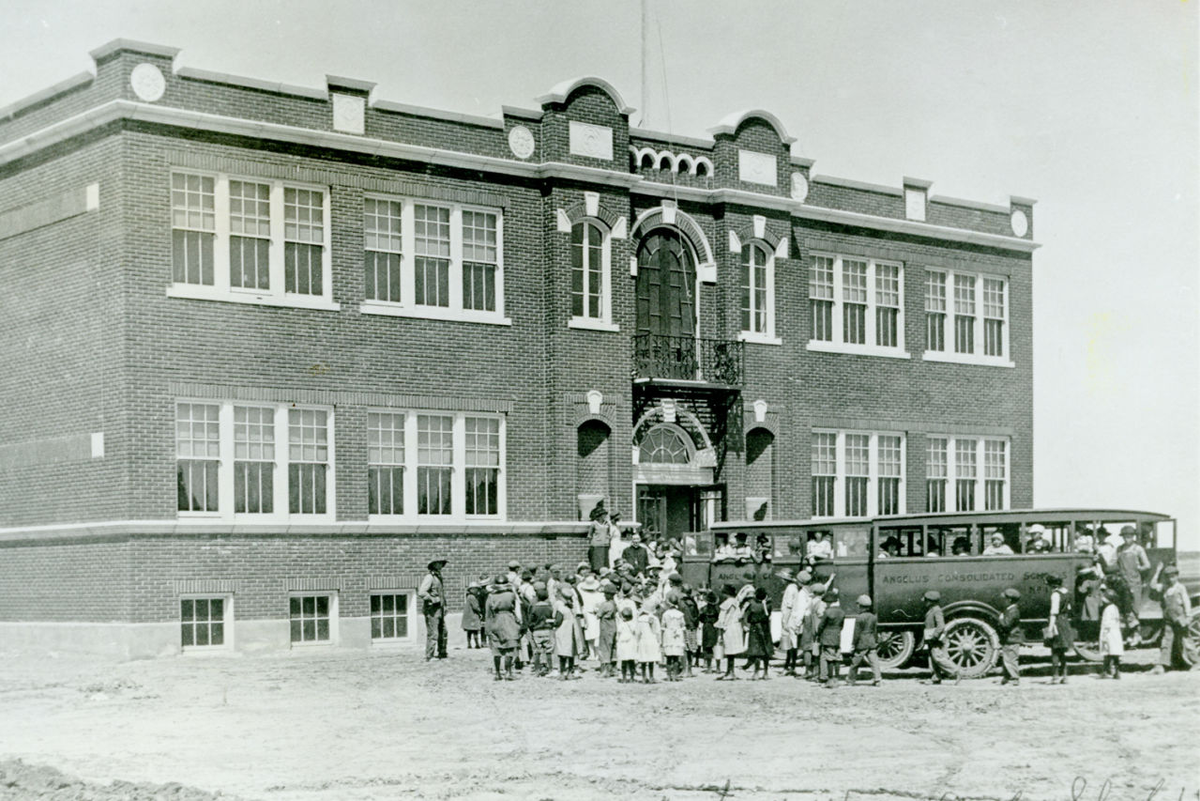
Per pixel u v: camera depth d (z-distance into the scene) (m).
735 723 19.91
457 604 31.17
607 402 33.59
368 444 30.36
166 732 19.14
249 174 28.81
